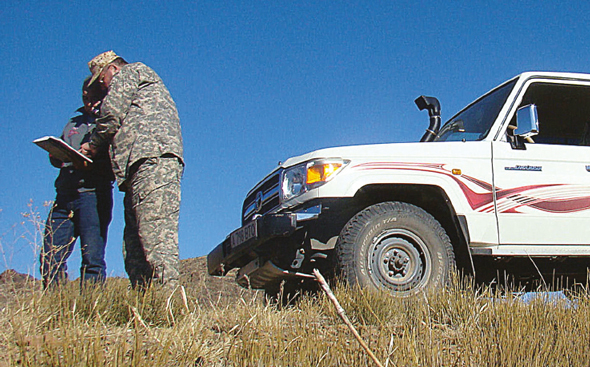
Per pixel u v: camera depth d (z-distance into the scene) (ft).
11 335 10.80
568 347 11.92
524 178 18.85
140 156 15.88
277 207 18.69
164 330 11.94
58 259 16.72
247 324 12.06
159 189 15.79
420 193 18.93
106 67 17.56
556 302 14.88
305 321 13.14
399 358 10.66
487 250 18.20
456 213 18.17
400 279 17.17
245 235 17.71
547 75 20.30
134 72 16.53
